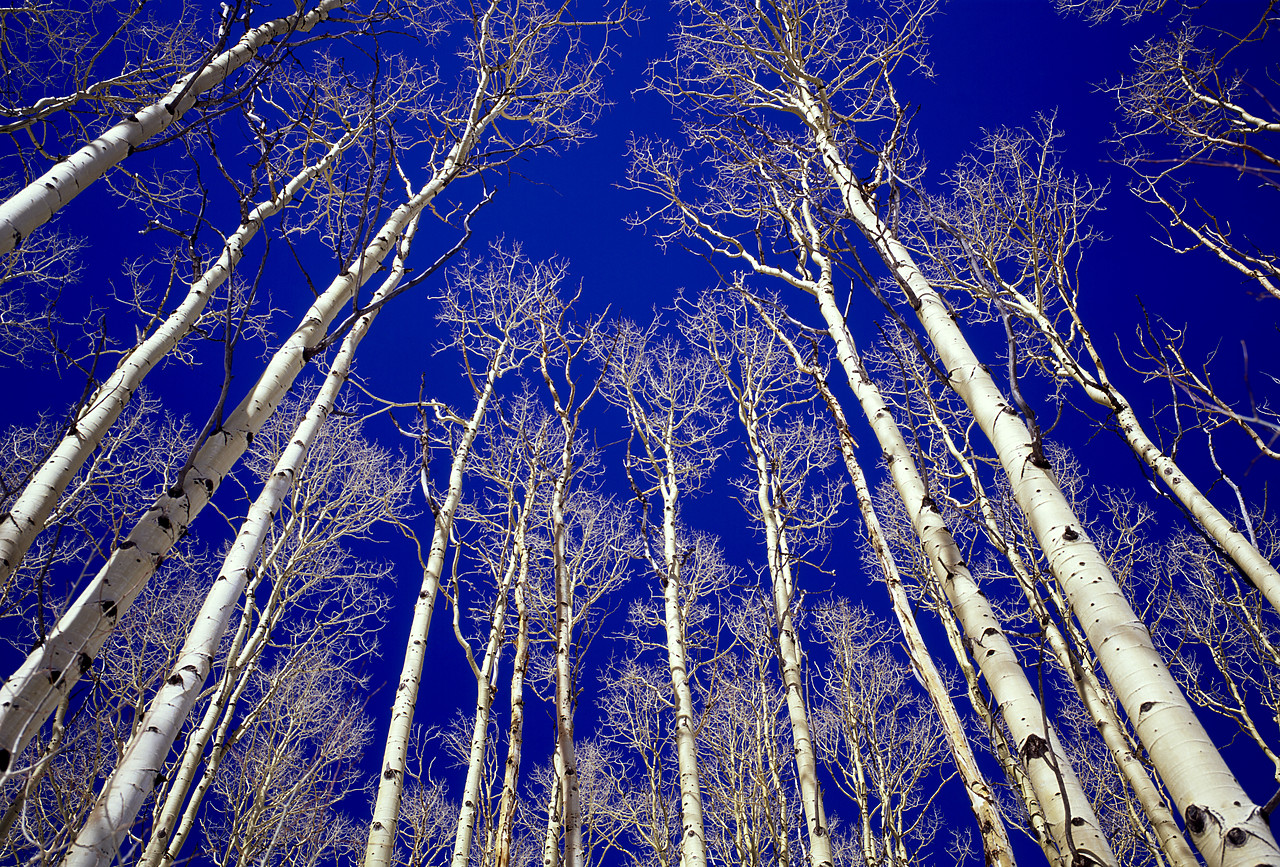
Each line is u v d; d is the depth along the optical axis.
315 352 4.71
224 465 4.06
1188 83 7.58
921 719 10.83
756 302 8.27
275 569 9.07
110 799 2.96
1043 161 8.52
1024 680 3.70
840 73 7.74
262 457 9.91
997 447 3.77
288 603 9.08
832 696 10.40
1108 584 3.04
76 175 4.50
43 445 7.59
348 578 10.13
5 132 4.79
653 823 9.38
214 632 3.77
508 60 8.21
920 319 4.65
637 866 11.91
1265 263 6.77
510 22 8.57
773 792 8.83
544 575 9.62
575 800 6.05
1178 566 9.37
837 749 10.46
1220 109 7.43
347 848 10.12
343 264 5.45
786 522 8.20
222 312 7.68
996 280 7.93
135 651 7.33
